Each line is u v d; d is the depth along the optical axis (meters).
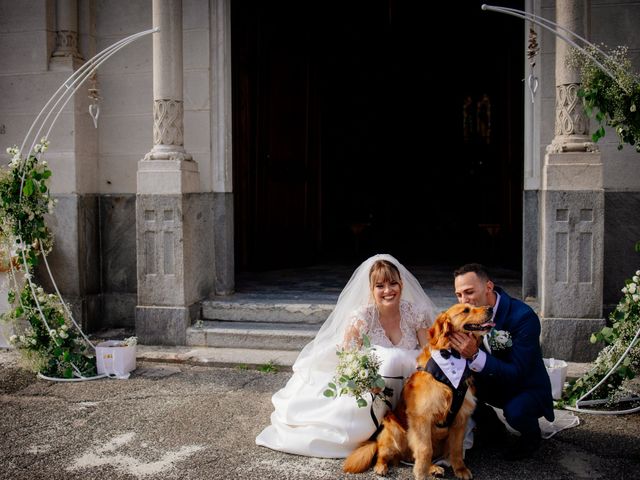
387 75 12.48
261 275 8.84
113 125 7.36
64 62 7.12
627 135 4.60
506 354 3.96
